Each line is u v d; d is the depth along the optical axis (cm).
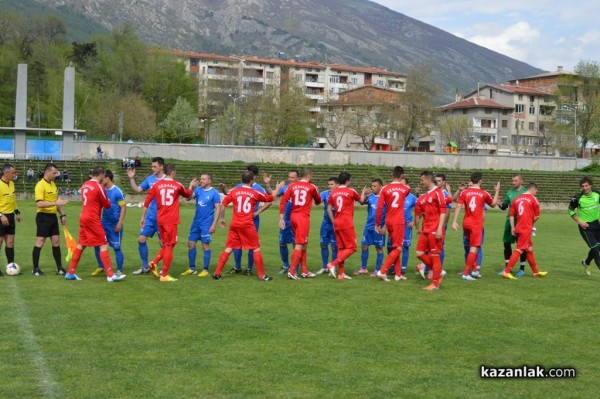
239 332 868
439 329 904
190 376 679
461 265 1689
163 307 1025
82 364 715
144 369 700
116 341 812
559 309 1066
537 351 802
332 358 754
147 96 9438
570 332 905
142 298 1101
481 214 1385
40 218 1338
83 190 1262
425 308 1052
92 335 839
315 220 3625
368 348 798
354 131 9006
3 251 1778
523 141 10562
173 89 9600
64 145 5962
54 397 613
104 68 9675
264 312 998
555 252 2103
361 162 6981
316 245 2202
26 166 5466
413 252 1991
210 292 1173
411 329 901
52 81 8569
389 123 8694
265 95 8762
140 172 5759
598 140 8756
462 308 1059
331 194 1384
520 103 10581
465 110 10450
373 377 688
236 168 6262
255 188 1400
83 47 10081
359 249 2064
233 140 8400
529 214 1431
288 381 669
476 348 809
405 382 675
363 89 10669
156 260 1350
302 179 1364
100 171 1262
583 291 1257
